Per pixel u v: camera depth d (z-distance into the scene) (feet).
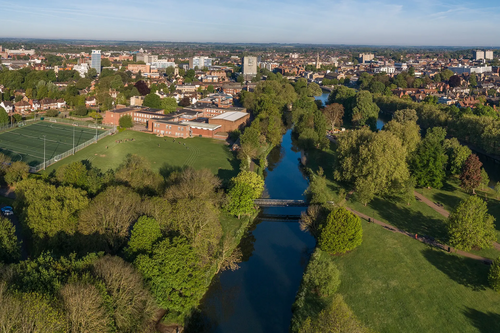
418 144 509.35
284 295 286.25
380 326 241.35
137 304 212.43
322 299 265.34
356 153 459.73
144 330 215.51
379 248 324.19
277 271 316.81
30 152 568.41
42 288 193.36
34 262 212.23
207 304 273.95
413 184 416.05
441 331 236.02
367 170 422.00
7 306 166.91
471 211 306.14
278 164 601.62
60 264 214.07
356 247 326.44
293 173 556.10
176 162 542.57
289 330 243.60
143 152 584.40
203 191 357.00
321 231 324.39
